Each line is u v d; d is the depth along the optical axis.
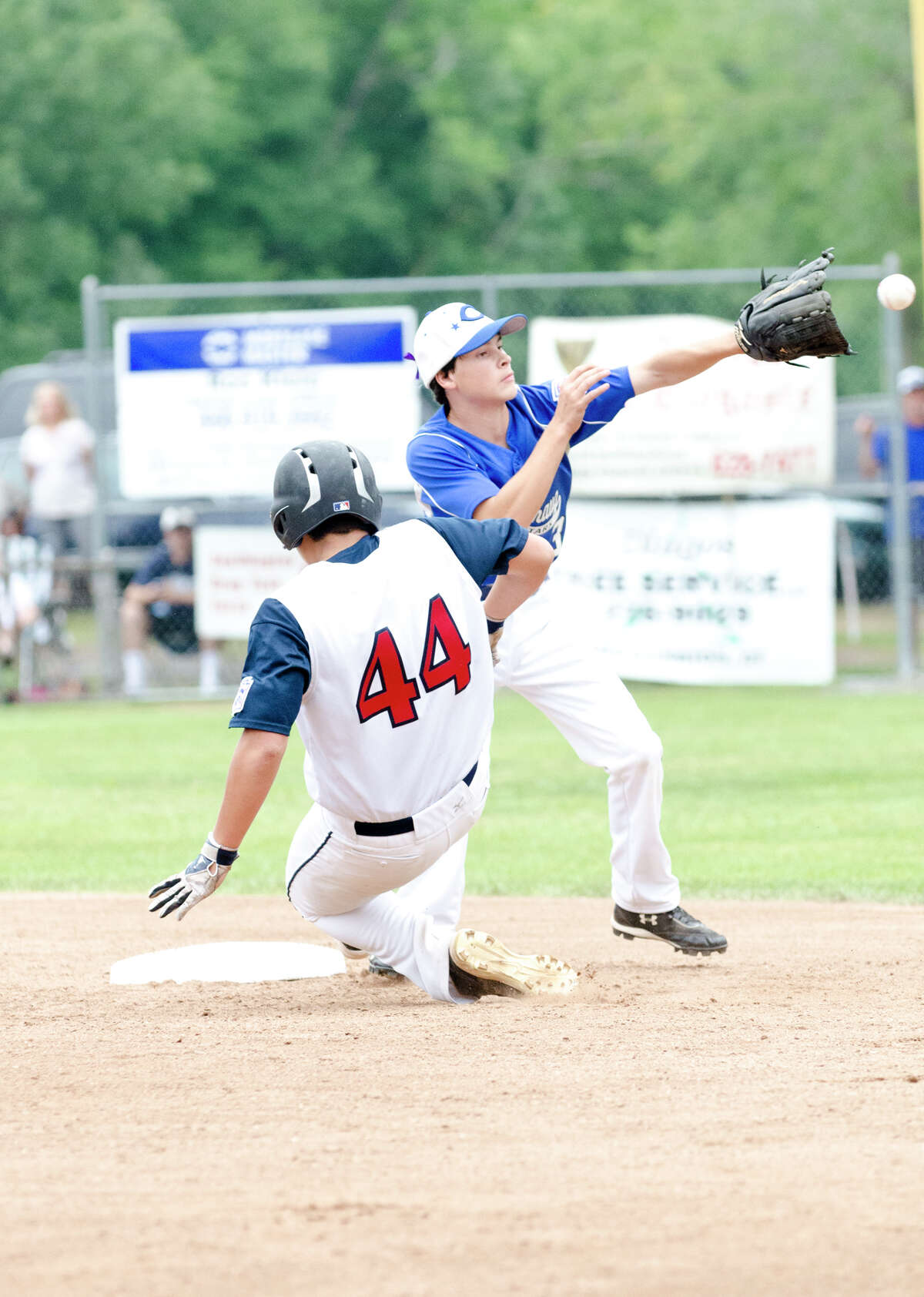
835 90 101.31
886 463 53.53
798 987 17.47
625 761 18.59
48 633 55.91
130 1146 11.70
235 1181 10.85
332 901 16.23
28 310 121.75
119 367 51.22
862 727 44.66
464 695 14.92
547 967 17.14
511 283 50.41
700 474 49.47
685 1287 9.00
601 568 50.12
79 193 125.19
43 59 119.69
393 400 50.31
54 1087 13.41
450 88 141.25
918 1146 11.38
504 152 143.88
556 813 34.53
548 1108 12.51
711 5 111.12
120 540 60.28
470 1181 10.77
